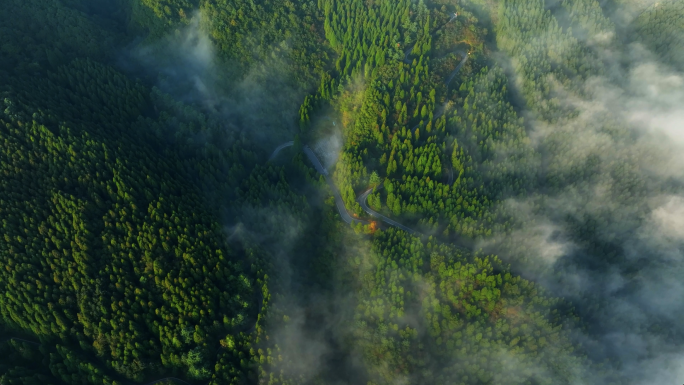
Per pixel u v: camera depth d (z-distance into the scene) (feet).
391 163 596.29
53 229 476.54
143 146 581.94
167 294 463.01
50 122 536.83
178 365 445.78
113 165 525.34
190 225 509.35
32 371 418.10
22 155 505.25
